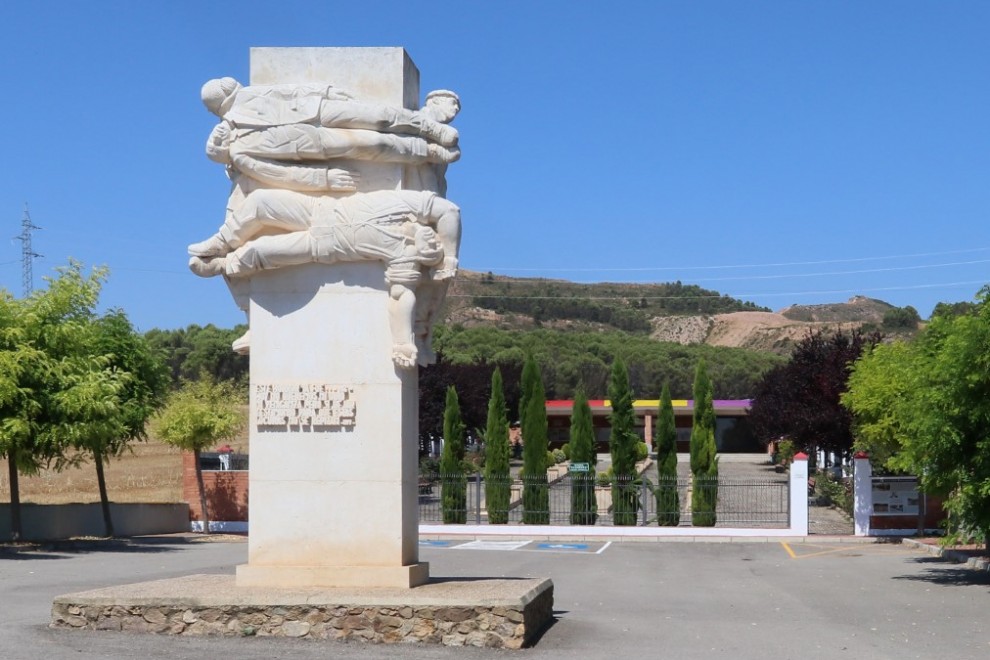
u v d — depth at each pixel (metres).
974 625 14.09
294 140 12.36
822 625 13.98
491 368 63.06
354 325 12.45
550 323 161.38
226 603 11.38
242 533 32.88
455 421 35.56
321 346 12.48
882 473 34.53
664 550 28.23
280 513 12.40
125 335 30.72
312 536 12.34
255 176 12.55
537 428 35.00
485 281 183.00
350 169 12.61
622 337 135.75
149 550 26.08
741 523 33.28
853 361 39.31
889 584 19.47
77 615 11.69
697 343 159.38
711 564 24.03
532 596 11.88
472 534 32.47
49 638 11.12
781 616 14.88
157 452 60.28
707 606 16.02
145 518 31.52
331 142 12.37
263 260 12.39
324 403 12.37
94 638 11.13
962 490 18.11
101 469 29.73
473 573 21.34
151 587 12.28
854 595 17.66
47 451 25.73
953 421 17.98
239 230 12.55
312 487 12.38
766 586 19.14
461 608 11.16
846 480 42.47
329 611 11.26
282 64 12.80
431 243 12.37
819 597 17.36
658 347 126.81
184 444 31.80
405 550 12.44
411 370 12.77
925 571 22.03
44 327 25.80
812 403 41.38
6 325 25.19
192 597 11.46
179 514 32.97
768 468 63.75
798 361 43.69
